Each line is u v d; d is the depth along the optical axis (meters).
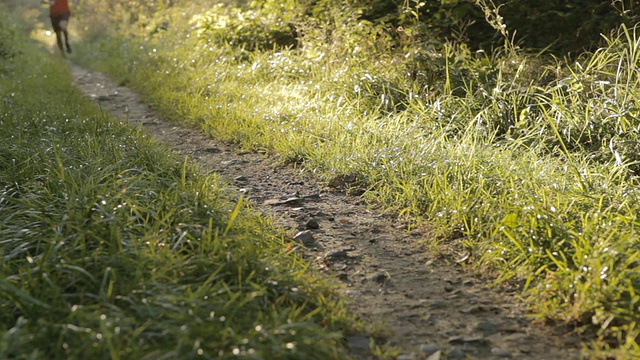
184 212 6.34
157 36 23.08
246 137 10.97
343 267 6.12
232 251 5.55
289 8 17.92
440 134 9.81
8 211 6.63
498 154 8.62
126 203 6.23
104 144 9.04
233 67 16.28
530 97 10.28
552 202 6.82
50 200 6.67
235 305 4.82
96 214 6.02
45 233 5.96
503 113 10.07
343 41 14.71
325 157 9.33
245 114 12.14
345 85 12.50
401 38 13.97
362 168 8.71
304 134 10.36
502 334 4.96
